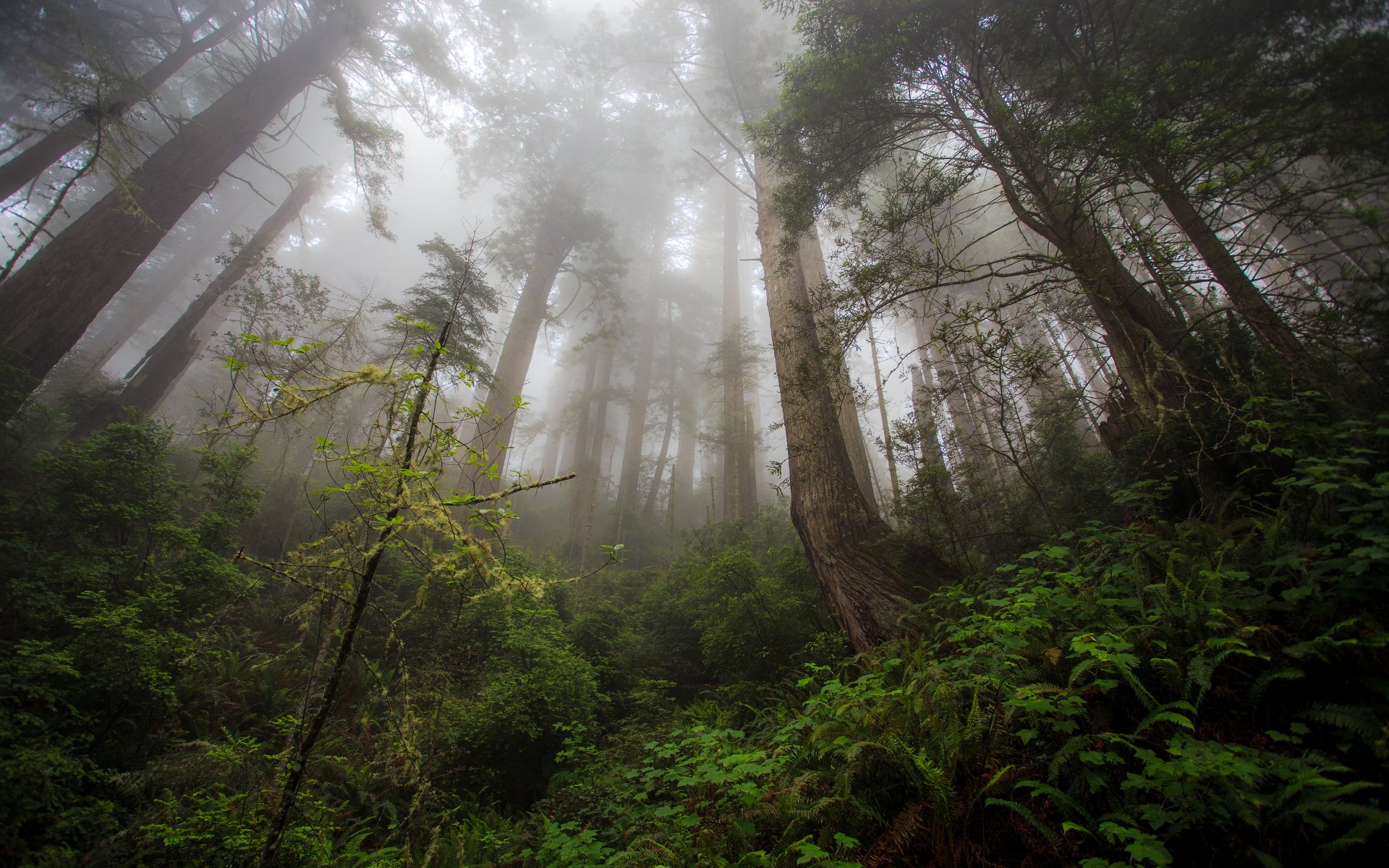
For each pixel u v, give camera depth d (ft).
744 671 21.54
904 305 18.90
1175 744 6.89
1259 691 7.41
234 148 36.47
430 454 7.80
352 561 7.85
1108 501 18.66
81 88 24.77
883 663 12.79
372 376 7.67
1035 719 8.25
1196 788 6.30
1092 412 21.11
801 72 20.57
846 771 8.30
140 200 30.73
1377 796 6.15
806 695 17.07
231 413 7.08
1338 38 15.42
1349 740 6.60
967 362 16.46
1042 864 6.99
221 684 17.48
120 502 18.33
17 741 10.52
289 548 31.73
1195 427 13.55
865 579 18.70
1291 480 9.59
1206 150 14.57
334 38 44.29
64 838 9.58
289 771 6.91
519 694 19.57
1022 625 9.57
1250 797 5.80
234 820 10.14
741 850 8.64
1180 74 14.99
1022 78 20.80
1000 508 22.62
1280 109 14.33
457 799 16.20
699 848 8.53
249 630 21.77
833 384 23.11
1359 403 11.69
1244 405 12.53
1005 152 17.92
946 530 21.29
